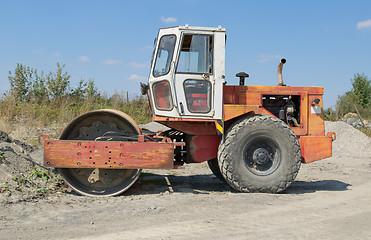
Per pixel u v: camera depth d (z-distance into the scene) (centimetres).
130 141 538
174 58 546
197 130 575
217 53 550
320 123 623
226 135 552
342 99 2919
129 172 541
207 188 614
